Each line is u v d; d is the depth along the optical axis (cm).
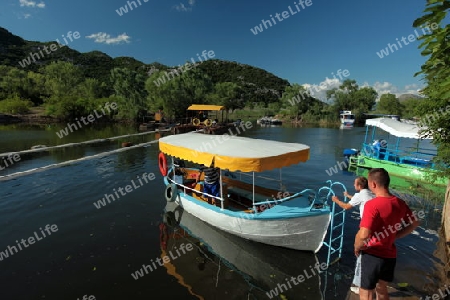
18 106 4881
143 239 824
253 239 789
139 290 598
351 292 586
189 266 692
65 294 584
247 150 755
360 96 6525
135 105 4997
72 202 1109
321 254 733
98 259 717
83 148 2327
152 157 2000
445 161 916
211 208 837
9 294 583
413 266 665
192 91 5644
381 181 389
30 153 2072
